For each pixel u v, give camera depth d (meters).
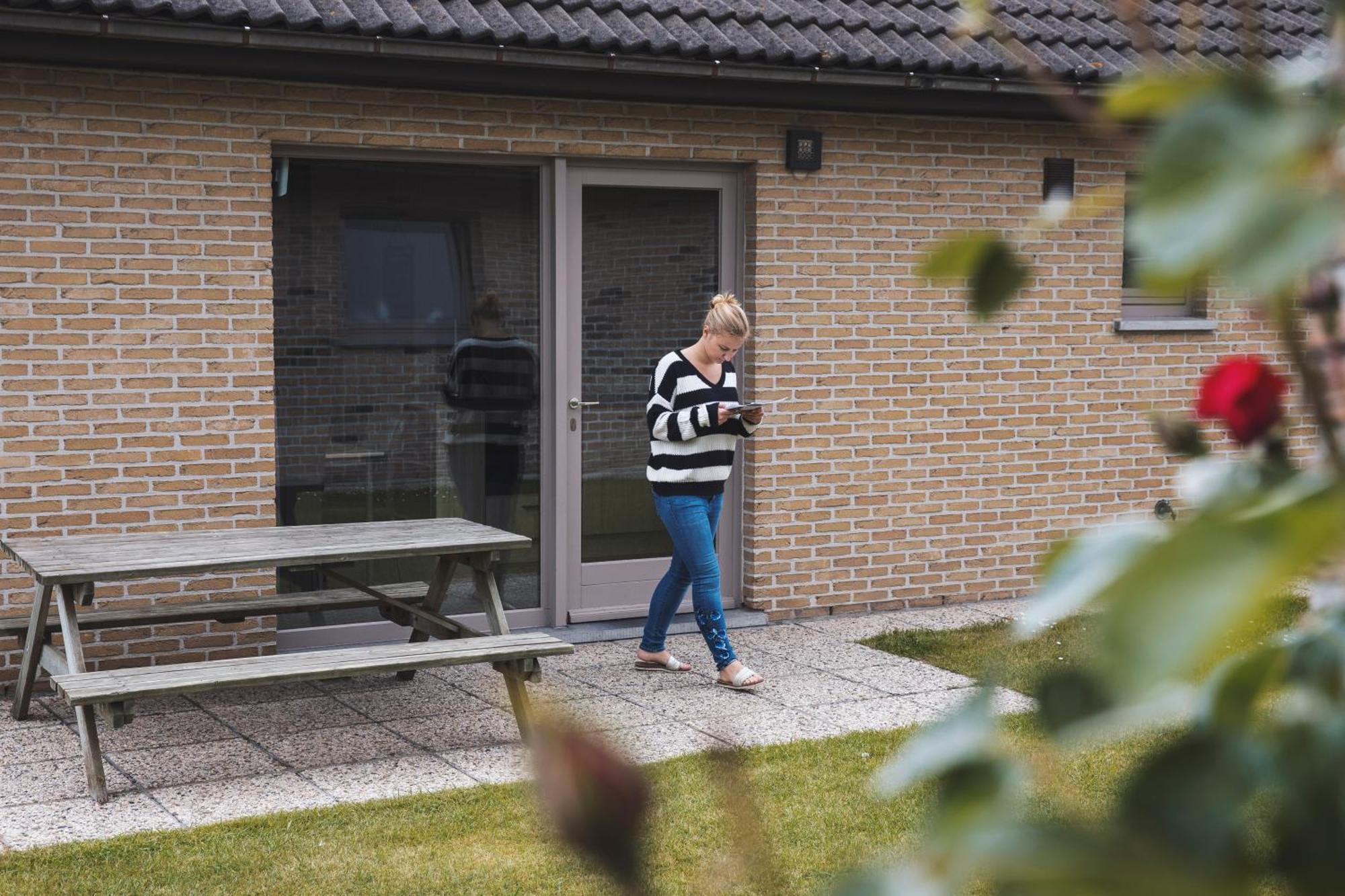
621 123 7.86
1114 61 8.34
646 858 0.35
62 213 6.70
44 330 6.70
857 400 8.57
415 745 6.11
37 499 6.75
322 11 6.78
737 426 6.82
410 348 7.77
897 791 0.44
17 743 6.09
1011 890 0.39
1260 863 0.41
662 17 7.79
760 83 7.76
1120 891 0.38
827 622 8.52
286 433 7.51
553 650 5.84
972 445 8.93
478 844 4.83
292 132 7.13
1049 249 9.01
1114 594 0.31
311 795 5.44
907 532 8.82
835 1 8.55
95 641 7.01
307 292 7.48
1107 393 9.29
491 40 7.01
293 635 7.59
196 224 6.95
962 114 8.52
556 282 7.98
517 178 7.92
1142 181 0.34
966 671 7.32
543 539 8.19
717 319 6.75
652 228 8.21
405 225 7.69
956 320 8.78
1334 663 0.46
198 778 5.64
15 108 6.57
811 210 8.34
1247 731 0.44
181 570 5.74
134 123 6.80
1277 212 0.31
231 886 4.46
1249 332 9.66
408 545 6.25
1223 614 0.29
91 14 6.25
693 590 7.02
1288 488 0.33
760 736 6.16
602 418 8.23
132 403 6.89
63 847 4.77
